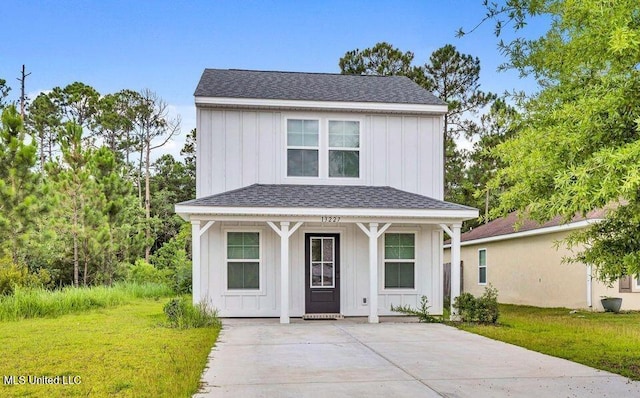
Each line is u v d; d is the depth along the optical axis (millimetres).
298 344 9781
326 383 6773
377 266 14500
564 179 5062
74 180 19844
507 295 21125
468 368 7703
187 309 12422
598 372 7469
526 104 8469
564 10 6719
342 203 13227
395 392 6340
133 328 11445
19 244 16766
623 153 4555
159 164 45500
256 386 6609
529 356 8641
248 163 14672
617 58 5652
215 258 14148
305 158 14922
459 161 32312
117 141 44750
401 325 12562
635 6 4891
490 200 31031
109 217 21688
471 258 24547
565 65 7559
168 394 6117
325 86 16266
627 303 16438
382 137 15266
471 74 30766
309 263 14484
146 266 24281
